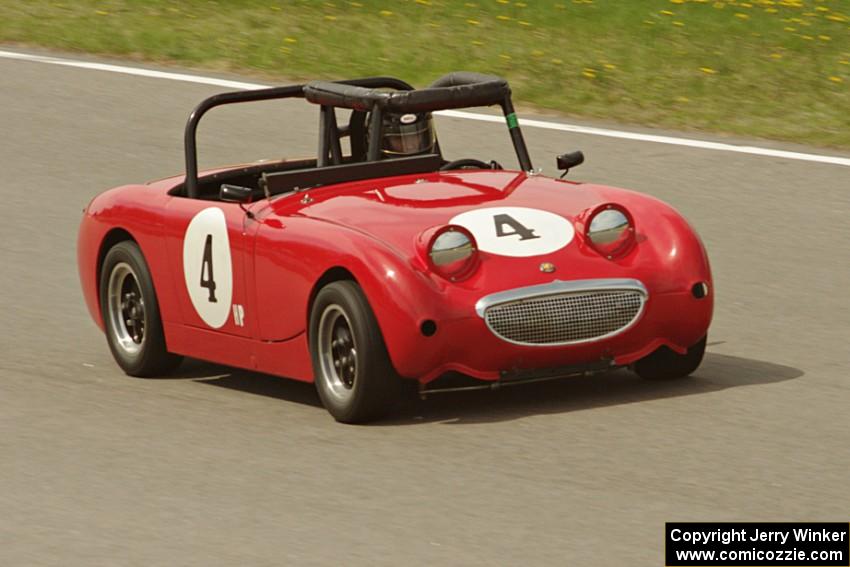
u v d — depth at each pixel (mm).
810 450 25875
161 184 33969
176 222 31578
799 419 27656
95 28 67438
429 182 30562
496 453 25984
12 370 33156
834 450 25875
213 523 23156
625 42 64500
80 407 30109
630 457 25594
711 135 53219
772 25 66875
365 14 69562
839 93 57562
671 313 28531
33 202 47812
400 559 21469
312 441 27109
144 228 32375
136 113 56125
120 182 49500
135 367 32750
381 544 22047
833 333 34438
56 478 25578
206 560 21688
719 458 25469
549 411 28281
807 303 37031
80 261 34344
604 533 22234
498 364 27500
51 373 33031
